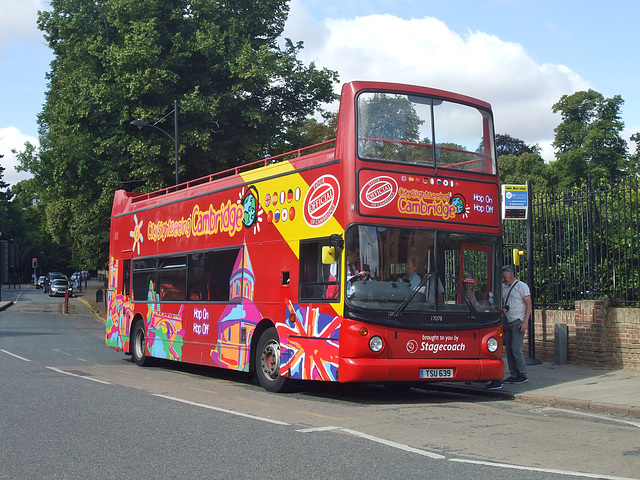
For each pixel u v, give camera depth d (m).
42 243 117.06
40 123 39.44
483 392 11.32
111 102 27.78
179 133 28.28
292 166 11.48
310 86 32.19
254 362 12.27
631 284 13.38
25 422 8.52
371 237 10.07
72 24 29.95
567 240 14.57
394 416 9.03
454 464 6.27
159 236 16.36
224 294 13.28
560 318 14.24
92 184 30.02
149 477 5.88
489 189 11.17
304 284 10.88
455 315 10.41
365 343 9.79
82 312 44.56
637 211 13.16
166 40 29.02
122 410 9.45
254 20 31.14
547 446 7.13
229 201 13.36
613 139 56.66
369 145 10.30
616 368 13.08
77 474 6.00
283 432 7.79
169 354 15.31
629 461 6.46
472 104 11.30
